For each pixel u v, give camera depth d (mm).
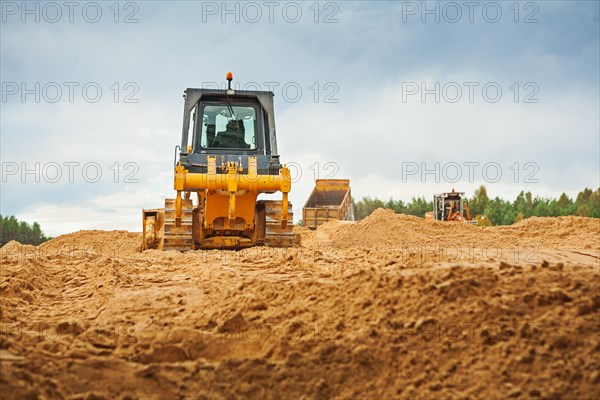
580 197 107062
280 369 7758
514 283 9000
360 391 7406
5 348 8461
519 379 7168
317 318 9312
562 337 7594
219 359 8664
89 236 41188
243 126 23094
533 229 34750
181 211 22266
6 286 13219
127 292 13445
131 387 7695
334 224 42875
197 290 13258
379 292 9312
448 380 7367
